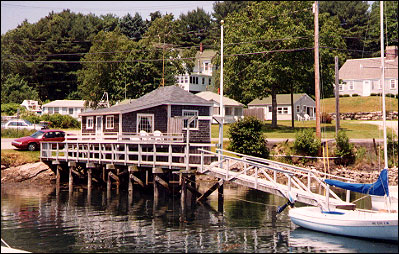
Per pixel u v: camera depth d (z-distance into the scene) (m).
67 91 105.12
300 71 66.50
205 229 25.81
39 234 24.56
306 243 22.73
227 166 31.28
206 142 42.62
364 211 25.64
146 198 36.94
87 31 111.38
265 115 86.81
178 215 29.81
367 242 22.91
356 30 110.44
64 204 33.88
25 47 101.88
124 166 40.47
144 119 44.88
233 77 68.19
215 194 39.34
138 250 21.56
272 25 67.00
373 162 50.50
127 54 83.69
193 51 95.56
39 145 50.62
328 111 85.94
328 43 67.06
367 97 88.50
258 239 23.58
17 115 72.56
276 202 35.47
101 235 24.38
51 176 46.06
